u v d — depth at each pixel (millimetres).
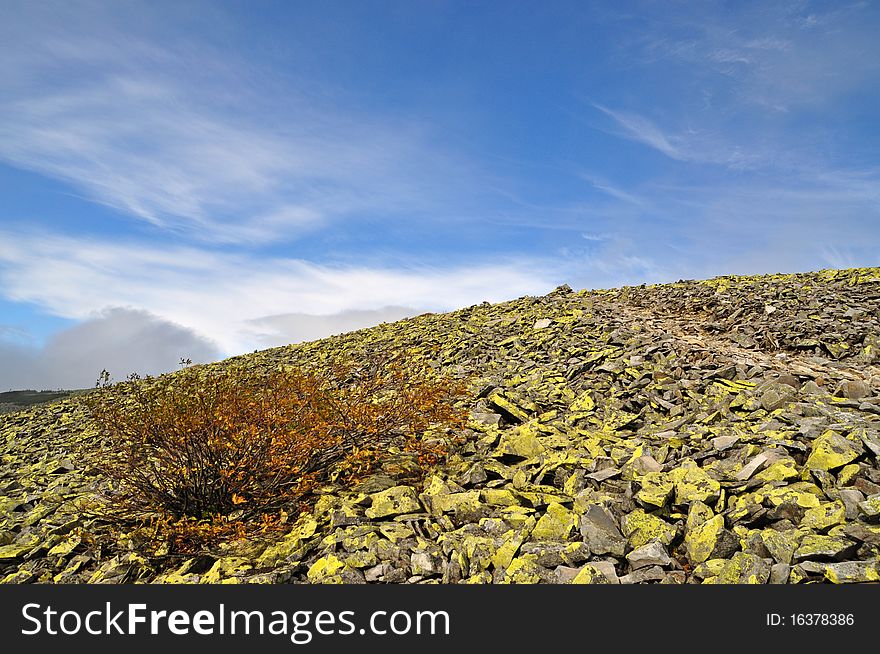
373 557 4848
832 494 4840
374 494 6023
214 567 5129
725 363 9766
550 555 4547
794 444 5848
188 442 6324
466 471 6633
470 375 11133
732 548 4375
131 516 6492
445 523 5379
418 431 7734
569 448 6918
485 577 4449
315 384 7930
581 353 11359
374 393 9750
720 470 5758
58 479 8820
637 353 10773
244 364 17266
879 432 5797
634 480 5598
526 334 13750
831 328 11570
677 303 16219
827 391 8125
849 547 4012
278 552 5254
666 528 4680
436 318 18531
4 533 6578
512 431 7461
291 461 6652
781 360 10383
